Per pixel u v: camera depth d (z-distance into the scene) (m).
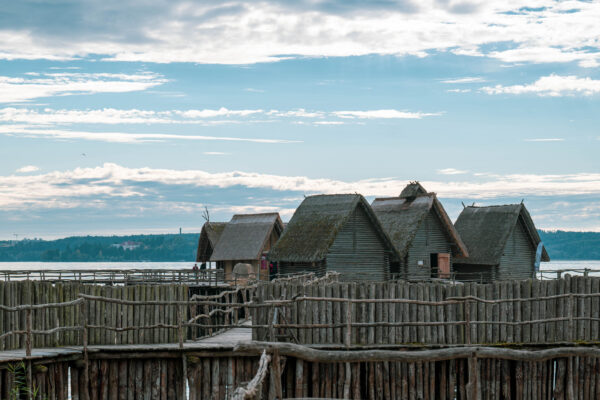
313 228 54.53
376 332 25.20
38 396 20.38
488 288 26.55
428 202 58.03
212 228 62.62
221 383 22.75
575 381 25.53
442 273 55.50
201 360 22.72
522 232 62.47
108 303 24.59
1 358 19.72
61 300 23.95
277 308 24.25
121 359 22.41
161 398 22.62
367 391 23.58
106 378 22.38
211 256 59.53
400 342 25.33
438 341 25.78
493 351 17.31
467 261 60.84
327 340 24.75
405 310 25.45
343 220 53.34
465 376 24.83
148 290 25.36
